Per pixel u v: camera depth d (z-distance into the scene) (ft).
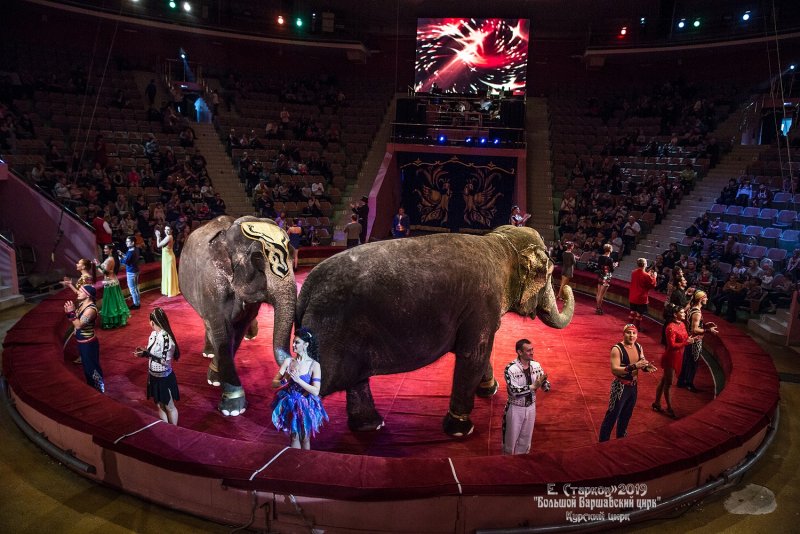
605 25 89.30
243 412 26.13
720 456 21.30
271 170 74.18
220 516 18.66
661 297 45.24
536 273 25.41
